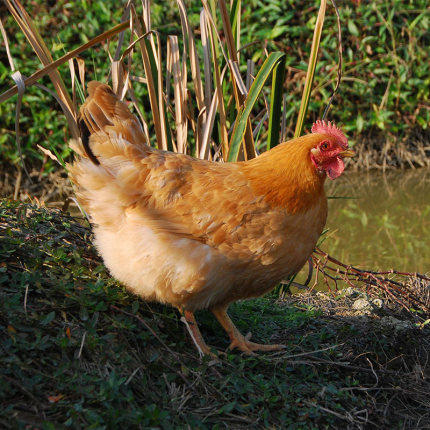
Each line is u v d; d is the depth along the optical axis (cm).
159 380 336
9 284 356
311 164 366
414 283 563
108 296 369
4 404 280
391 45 1093
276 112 497
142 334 353
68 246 427
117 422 285
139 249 360
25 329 320
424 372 426
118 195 368
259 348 402
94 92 389
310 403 345
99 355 331
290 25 1062
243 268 361
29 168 898
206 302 371
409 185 930
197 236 356
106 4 980
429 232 728
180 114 518
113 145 375
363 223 763
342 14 1055
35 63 904
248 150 511
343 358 405
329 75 1012
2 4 945
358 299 525
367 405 367
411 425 366
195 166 378
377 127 1048
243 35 1023
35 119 889
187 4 1007
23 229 421
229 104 538
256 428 322
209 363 356
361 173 1003
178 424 303
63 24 964
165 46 959
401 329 462
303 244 369
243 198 356
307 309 491
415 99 1063
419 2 1107
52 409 285
